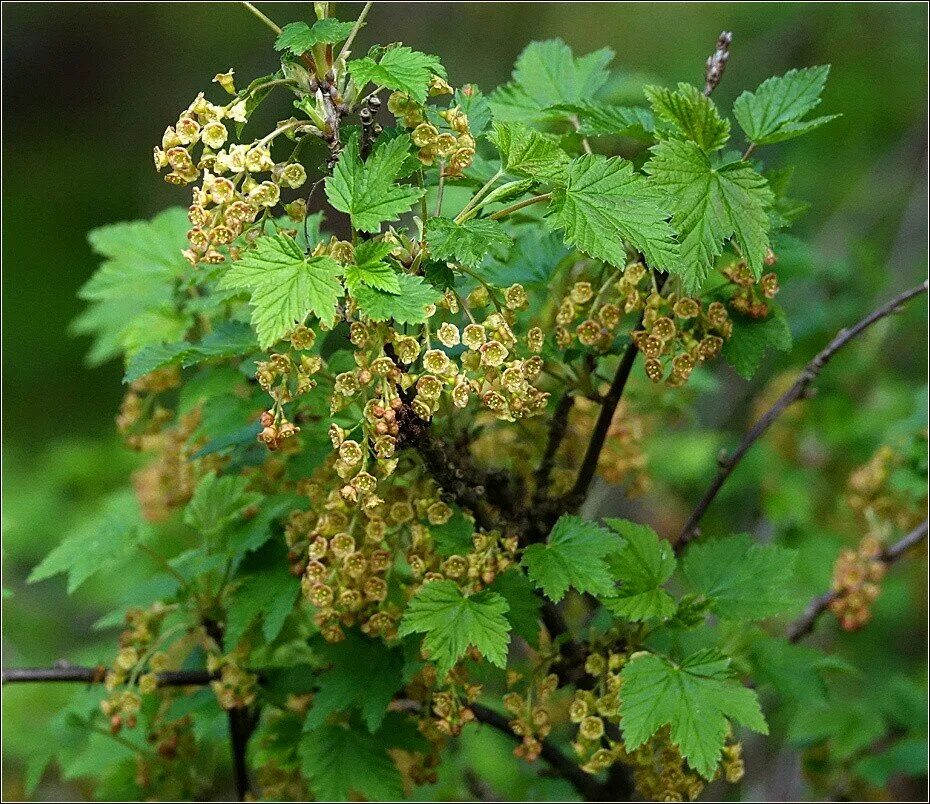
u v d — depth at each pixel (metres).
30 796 1.32
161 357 0.87
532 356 0.87
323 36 0.82
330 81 0.83
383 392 0.82
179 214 1.04
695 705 0.85
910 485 1.07
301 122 0.83
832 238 1.99
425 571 0.88
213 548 0.96
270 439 0.83
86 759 1.05
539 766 1.12
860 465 1.30
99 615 1.75
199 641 1.01
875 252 1.53
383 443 0.82
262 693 0.97
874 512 1.11
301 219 0.84
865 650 1.43
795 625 1.09
